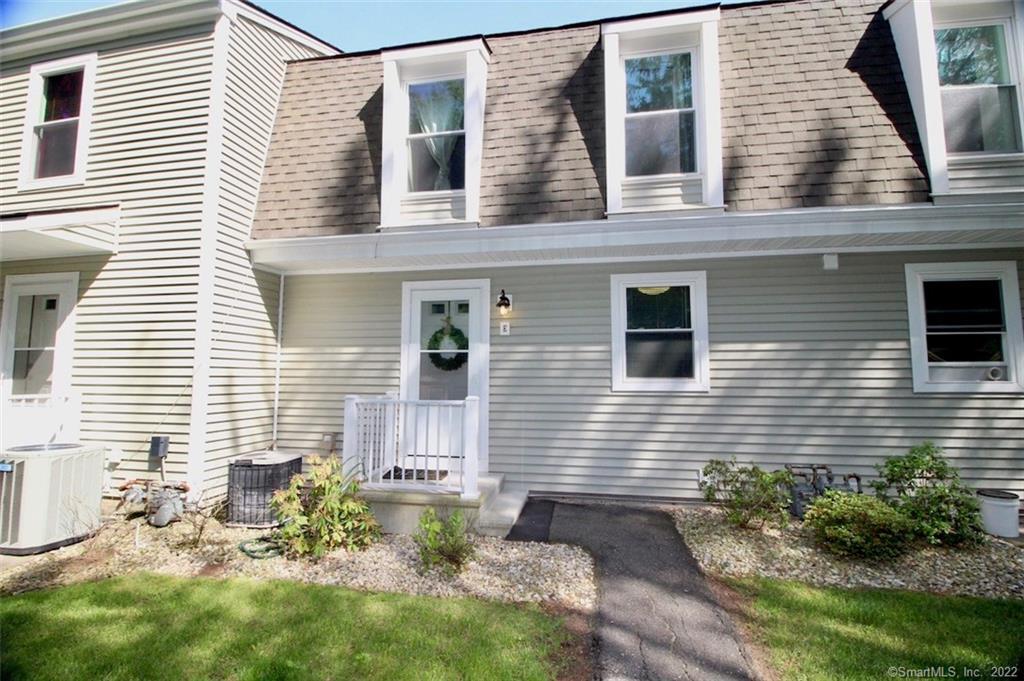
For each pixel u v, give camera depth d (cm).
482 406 623
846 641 309
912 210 495
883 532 420
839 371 558
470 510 487
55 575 394
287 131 671
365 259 606
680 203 560
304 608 339
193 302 549
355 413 534
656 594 368
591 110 603
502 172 596
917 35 533
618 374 597
